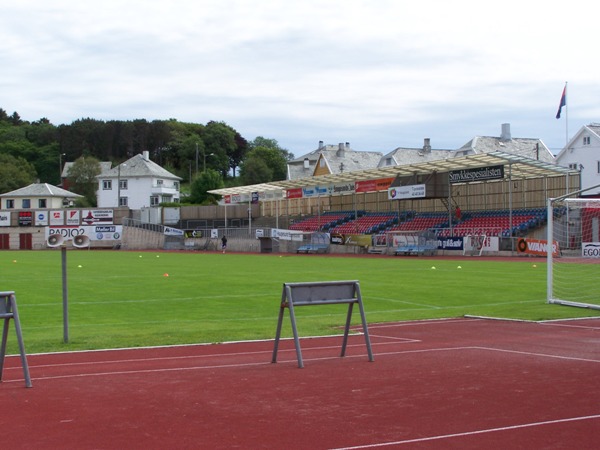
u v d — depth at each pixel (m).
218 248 78.88
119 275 34.97
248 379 9.89
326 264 44.78
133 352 13.00
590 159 71.31
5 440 6.84
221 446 6.54
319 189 69.94
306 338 14.73
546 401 8.20
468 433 6.85
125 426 7.33
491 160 50.72
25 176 121.44
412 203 71.00
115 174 116.81
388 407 8.01
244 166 127.69
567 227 49.06
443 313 19.23
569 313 18.52
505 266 39.44
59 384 9.73
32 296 24.66
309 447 6.45
